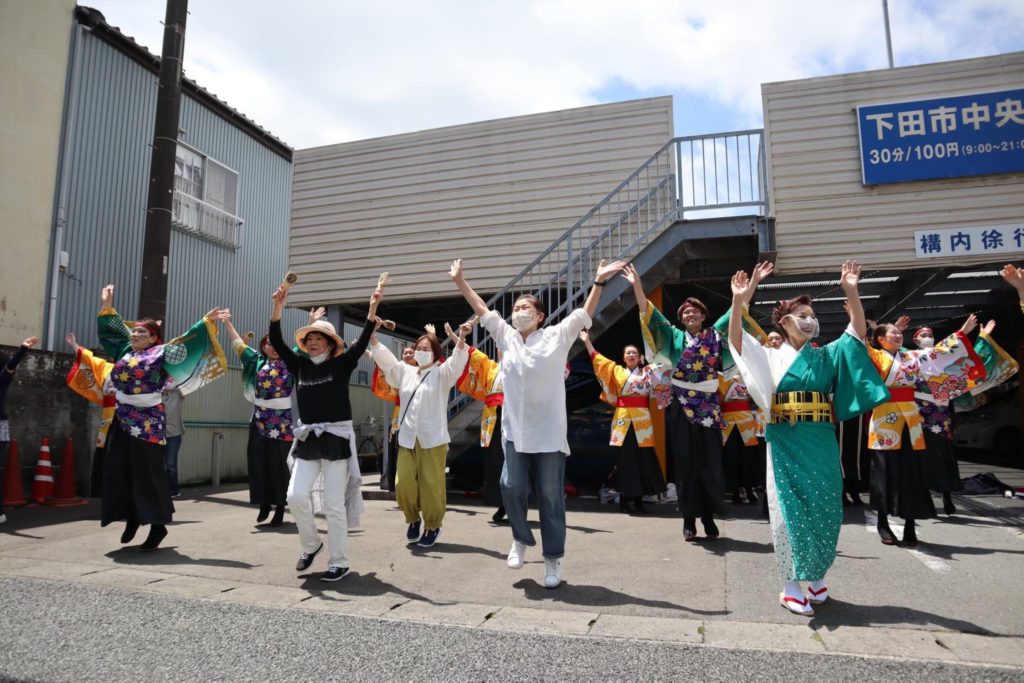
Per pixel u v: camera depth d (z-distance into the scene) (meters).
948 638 2.94
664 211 8.42
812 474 3.39
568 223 8.87
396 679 2.53
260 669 2.63
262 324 13.38
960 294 10.33
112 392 5.13
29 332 8.04
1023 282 3.85
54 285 8.80
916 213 7.63
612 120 8.86
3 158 7.83
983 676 2.52
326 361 4.29
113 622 3.20
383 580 4.04
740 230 7.71
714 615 3.32
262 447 6.08
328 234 9.92
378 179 9.78
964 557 4.55
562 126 9.05
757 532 5.57
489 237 9.16
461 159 9.43
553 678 2.53
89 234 9.61
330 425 4.15
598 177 8.81
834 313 11.37
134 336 4.99
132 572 4.22
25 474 7.55
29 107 8.18
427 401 5.06
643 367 6.70
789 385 3.53
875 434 5.04
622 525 5.96
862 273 8.02
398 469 5.13
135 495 4.78
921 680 2.49
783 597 3.44
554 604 3.52
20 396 7.54
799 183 7.89
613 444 6.71
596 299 4.08
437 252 9.37
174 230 11.30
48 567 4.36
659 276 7.97
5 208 7.81
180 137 11.44
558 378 3.93
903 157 7.66
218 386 10.77
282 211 14.18
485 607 3.46
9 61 7.95
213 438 10.51
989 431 15.11
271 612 3.35
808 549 3.33
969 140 7.54
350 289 9.71
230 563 4.49
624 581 3.98
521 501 4.00
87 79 9.67
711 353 5.18
